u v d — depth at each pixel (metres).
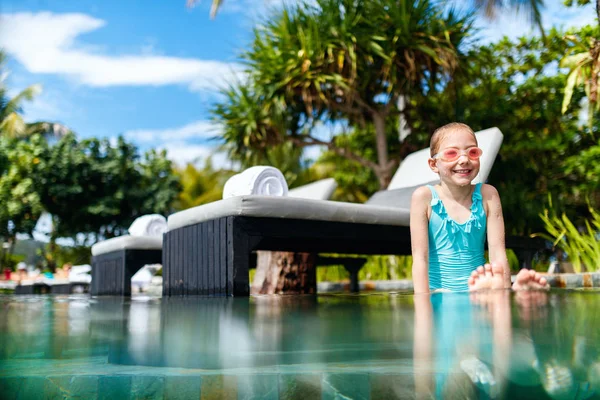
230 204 2.21
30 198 12.59
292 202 2.33
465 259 2.03
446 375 0.66
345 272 6.10
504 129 6.99
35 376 0.72
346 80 6.57
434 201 2.06
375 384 0.64
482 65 7.13
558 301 1.14
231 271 2.14
